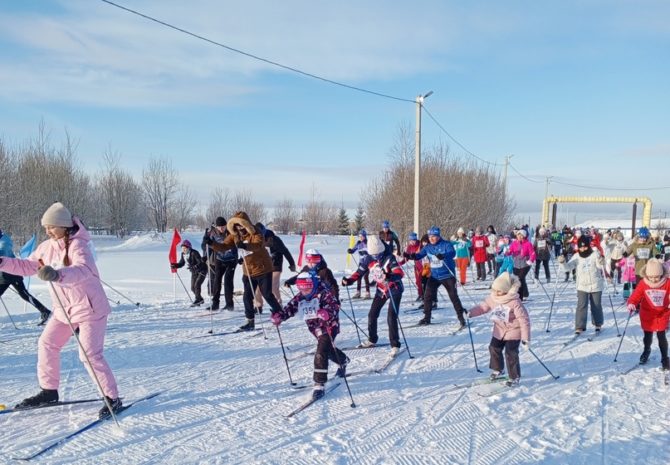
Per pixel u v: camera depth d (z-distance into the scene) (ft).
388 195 92.58
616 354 21.13
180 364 19.70
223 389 16.75
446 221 89.86
